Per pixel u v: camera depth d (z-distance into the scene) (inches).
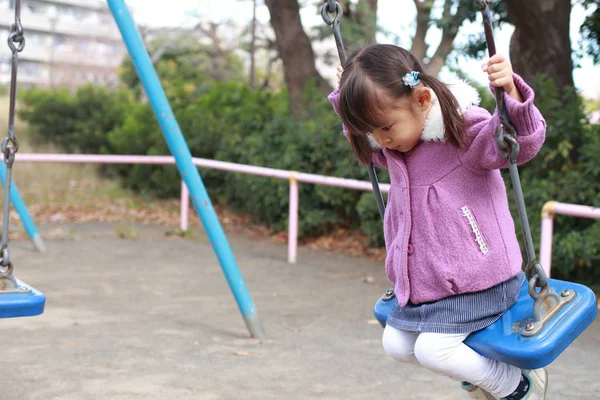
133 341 162.7
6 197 108.5
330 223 332.8
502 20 286.8
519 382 86.7
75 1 1518.2
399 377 138.8
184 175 166.1
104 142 478.0
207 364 145.9
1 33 1590.8
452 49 340.2
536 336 75.5
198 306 201.8
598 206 210.8
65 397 123.8
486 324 80.9
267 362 148.2
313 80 362.0
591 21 252.5
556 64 253.1
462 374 81.8
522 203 75.7
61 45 1035.9
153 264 267.9
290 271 260.1
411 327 83.6
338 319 188.7
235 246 316.8
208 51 762.8
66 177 450.0
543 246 177.2
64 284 226.8
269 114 398.9
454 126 78.4
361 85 78.1
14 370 138.7
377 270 263.9
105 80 905.5
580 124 235.5
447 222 81.4
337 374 140.3
